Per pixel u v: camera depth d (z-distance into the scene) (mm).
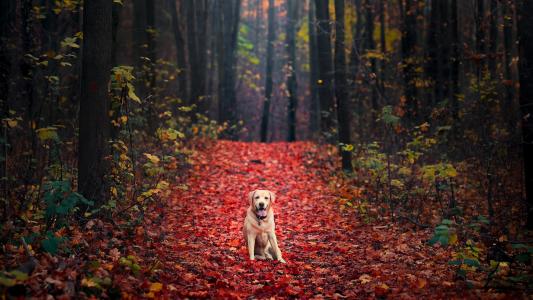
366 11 21531
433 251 7816
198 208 11242
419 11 19625
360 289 6098
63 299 4664
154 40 17828
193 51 25516
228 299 5680
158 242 7777
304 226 10172
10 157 8312
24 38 11086
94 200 7355
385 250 8000
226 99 31312
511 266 6496
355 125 19594
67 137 10516
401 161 12164
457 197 11289
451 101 17234
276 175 15750
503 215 9773
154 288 5402
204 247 8242
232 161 17812
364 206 10555
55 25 13594
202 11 27109
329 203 11969
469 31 22188
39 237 6035
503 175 11883
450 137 13797
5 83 10242
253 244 7832
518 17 9539
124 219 7926
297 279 6793
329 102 19719
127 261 5641
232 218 10688
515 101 14867
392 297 5672
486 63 17531
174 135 8398
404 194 10430
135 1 18516
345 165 14320
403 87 18578
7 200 7043
